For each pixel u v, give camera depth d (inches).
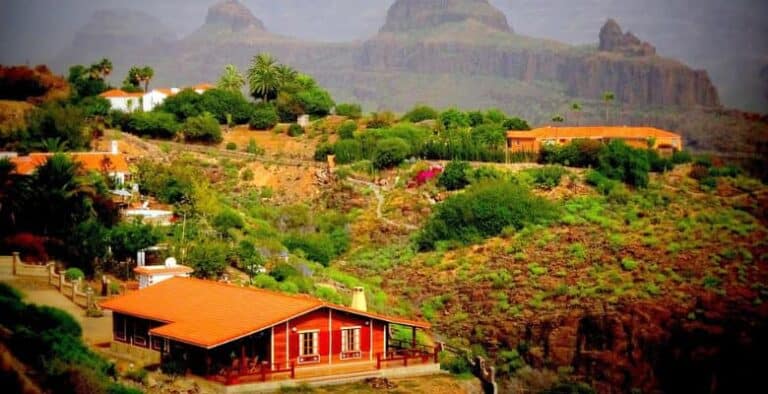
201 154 6899.6
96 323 3243.1
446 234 5856.3
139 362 2891.2
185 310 2994.6
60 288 3503.9
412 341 3403.1
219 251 4028.1
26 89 7121.1
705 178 6466.5
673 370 4350.4
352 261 5748.0
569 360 4424.2
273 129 7805.1
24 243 3811.5
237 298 3073.3
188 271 3656.5
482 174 6397.6
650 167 6530.5
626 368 4350.4
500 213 5861.2
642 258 5319.9
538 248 5570.9
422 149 6904.5
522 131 7539.4
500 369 4249.5
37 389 2411.4
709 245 5492.1
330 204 6441.9
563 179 6378.0
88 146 6225.4
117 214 4370.1
